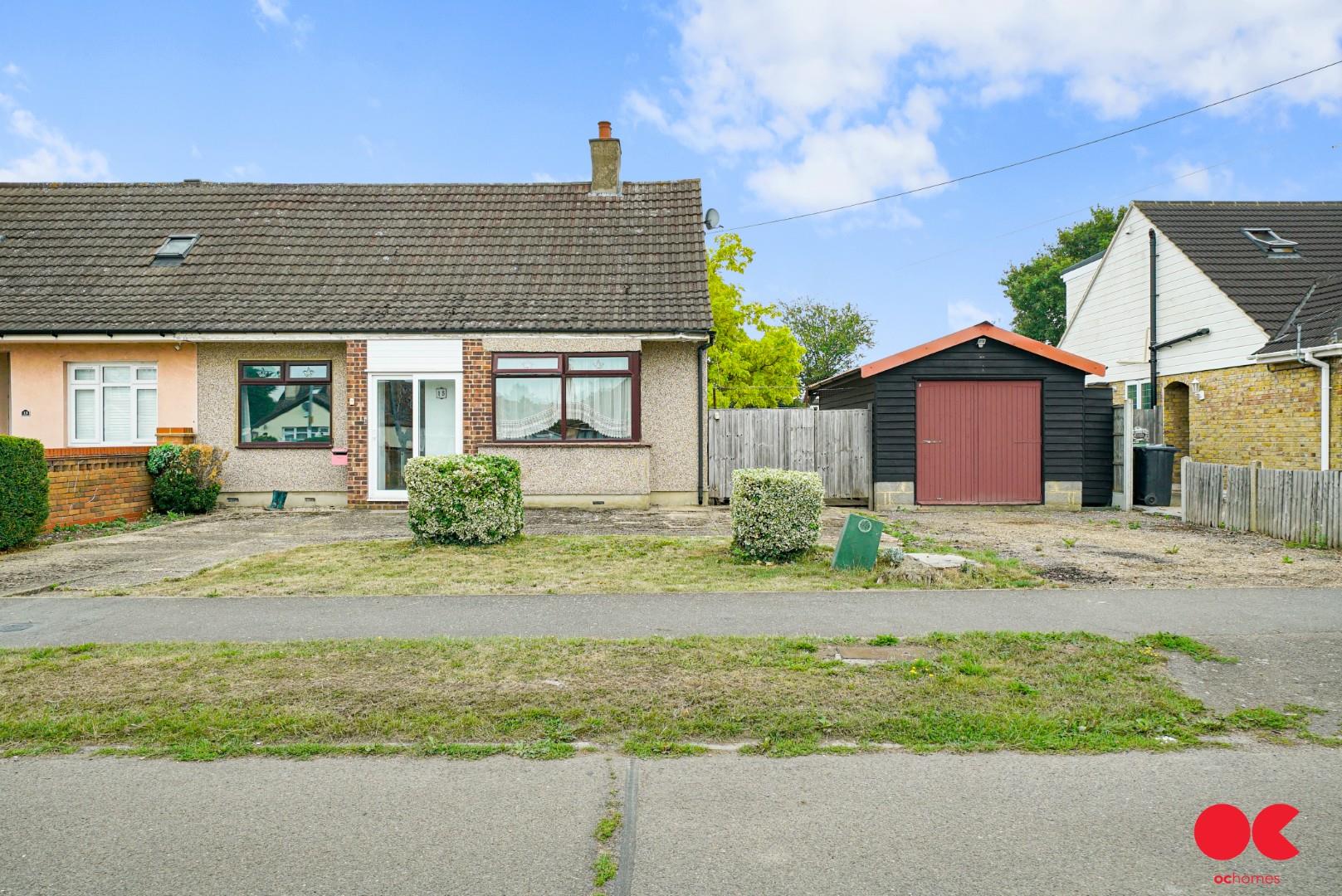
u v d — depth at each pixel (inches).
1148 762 172.6
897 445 634.8
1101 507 649.6
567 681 213.9
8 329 601.6
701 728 186.7
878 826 145.9
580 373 615.5
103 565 372.8
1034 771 168.4
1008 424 638.5
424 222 729.6
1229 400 752.3
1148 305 887.1
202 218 725.3
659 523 528.7
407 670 222.4
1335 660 234.7
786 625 270.1
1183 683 218.1
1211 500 529.3
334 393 639.1
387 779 164.4
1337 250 814.5
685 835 142.6
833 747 179.0
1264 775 166.9
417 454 620.7
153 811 151.1
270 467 638.5
